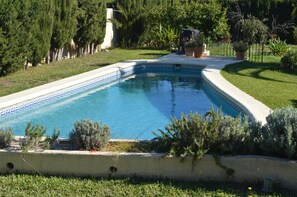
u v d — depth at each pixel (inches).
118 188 190.7
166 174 204.8
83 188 190.7
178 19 828.0
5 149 213.5
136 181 199.9
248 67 561.6
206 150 200.5
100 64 604.1
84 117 371.9
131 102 432.8
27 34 495.2
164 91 490.0
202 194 185.8
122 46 880.3
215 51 773.3
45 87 413.1
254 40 662.5
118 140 235.9
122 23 874.8
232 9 940.0
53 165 208.4
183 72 627.8
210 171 202.8
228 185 197.9
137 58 684.1
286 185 196.7
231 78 474.0
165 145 214.5
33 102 384.8
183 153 200.7
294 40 896.9
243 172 200.7
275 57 679.7
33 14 506.3
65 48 674.2
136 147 225.5
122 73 573.3
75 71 527.2
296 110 211.8
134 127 343.3
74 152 207.9
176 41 824.9
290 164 194.7
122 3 869.8
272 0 925.8
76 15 646.5
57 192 186.1
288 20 920.3
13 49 469.4
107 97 453.4
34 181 198.4
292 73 519.5
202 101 438.9
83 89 476.4
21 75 494.0
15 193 183.6
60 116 374.0
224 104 399.2
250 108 331.0
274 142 200.1
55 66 580.7
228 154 205.2
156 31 860.0
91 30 704.4
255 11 932.0
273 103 350.0
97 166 206.2
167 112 393.7
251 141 206.8
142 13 869.8
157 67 639.1
